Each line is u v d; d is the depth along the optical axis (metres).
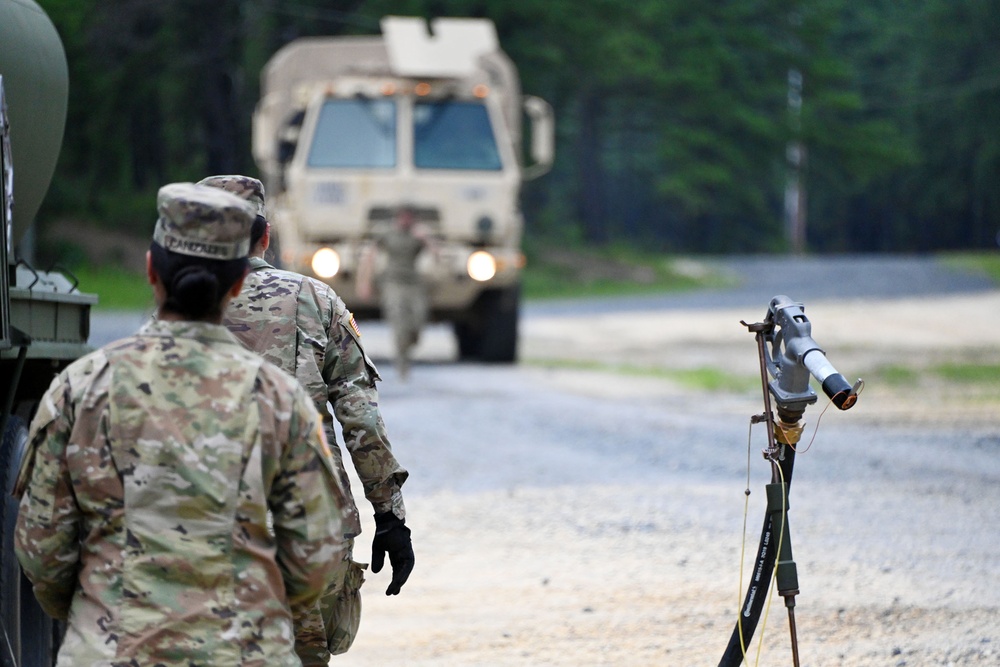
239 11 134.50
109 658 8.71
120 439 9.00
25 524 9.16
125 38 126.44
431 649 17.25
